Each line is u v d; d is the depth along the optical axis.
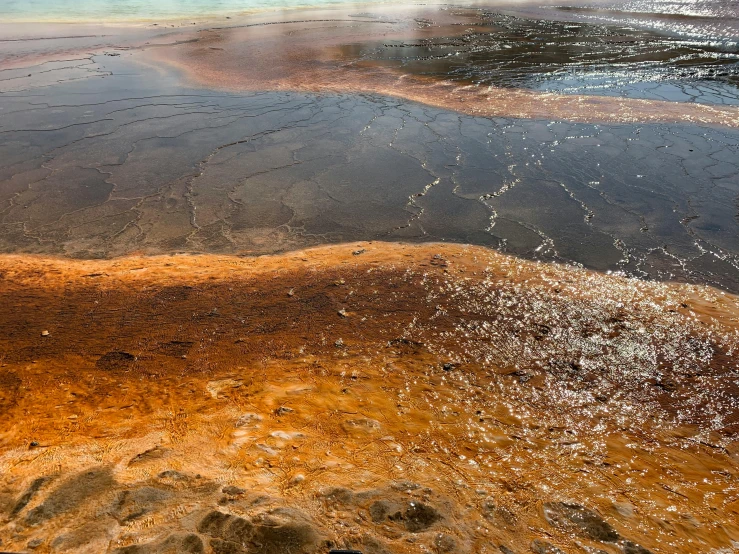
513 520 2.81
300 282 5.76
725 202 7.35
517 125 10.45
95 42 18.72
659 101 11.48
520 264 6.11
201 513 2.74
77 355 4.56
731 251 6.27
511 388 4.08
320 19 22.34
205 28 20.89
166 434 3.50
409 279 5.76
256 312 5.18
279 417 3.68
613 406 3.89
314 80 13.72
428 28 19.81
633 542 2.68
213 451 3.29
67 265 6.37
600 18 21.19
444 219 7.29
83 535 2.60
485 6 25.00
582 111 11.02
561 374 4.24
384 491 2.96
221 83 13.71
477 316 5.04
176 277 5.97
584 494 3.03
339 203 7.82
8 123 11.12
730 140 9.34
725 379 4.16
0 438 3.54
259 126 10.80
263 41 18.33
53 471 3.10
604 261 6.16
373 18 22.25
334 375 4.21
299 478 3.04
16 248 6.82
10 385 4.18
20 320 5.09
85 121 11.22
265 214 7.58
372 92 12.71
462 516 2.82
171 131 10.62
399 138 10.02
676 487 3.12
